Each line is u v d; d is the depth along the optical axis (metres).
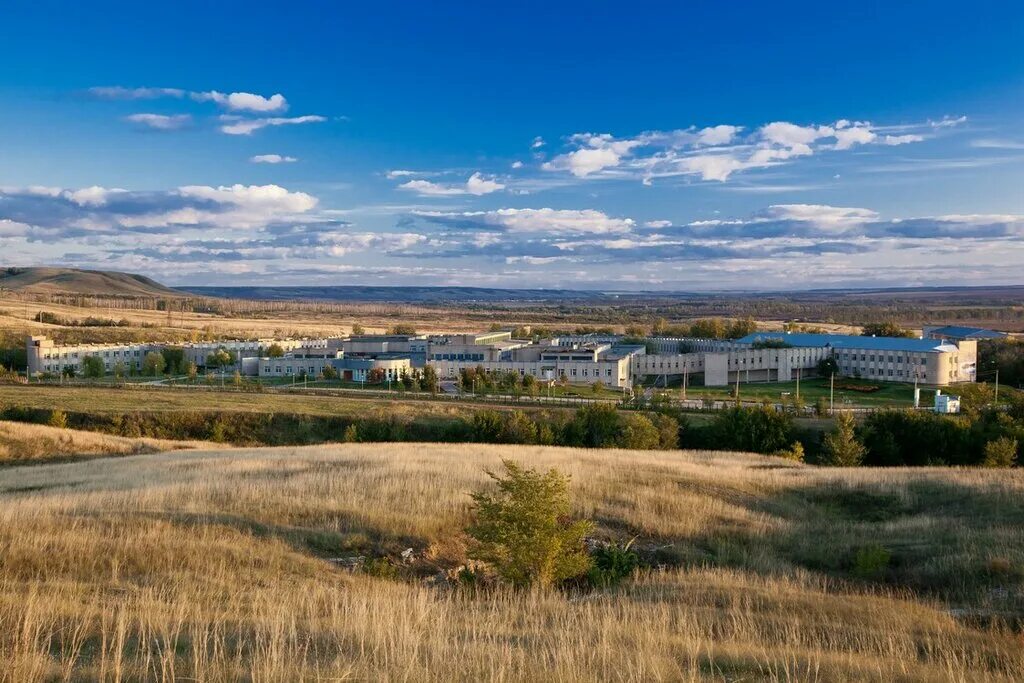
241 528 23.72
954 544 26.48
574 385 139.38
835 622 17.25
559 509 21.69
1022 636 16.25
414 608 15.35
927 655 14.29
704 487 36.34
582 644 12.70
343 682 10.38
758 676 12.32
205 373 154.62
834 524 31.73
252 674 10.33
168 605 14.97
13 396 103.62
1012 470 44.03
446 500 29.31
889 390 138.38
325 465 39.53
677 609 17.75
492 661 11.27
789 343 169.88
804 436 79.44
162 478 35.69
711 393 130.38
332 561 22.41
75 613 13.34
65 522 22.00
